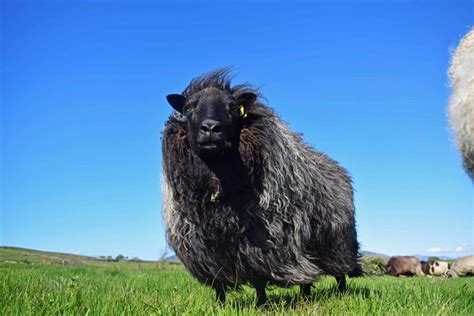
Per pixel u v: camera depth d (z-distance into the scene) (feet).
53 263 22.94
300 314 5.73
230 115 6.43
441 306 6.22
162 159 6.96
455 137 6.57
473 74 6.06
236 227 6.62
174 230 6.88
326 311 5.88
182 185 6.72
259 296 6.84
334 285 9.46
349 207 8.50
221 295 7.07
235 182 6.59
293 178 6.93
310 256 7.45
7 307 5.24
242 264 6.72
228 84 6.92
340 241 8.15
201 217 6.70
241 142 6.56
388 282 12.17
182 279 10.73
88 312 5.05
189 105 6.59
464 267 22.99
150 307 5.57
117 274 14.15
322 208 7.62
